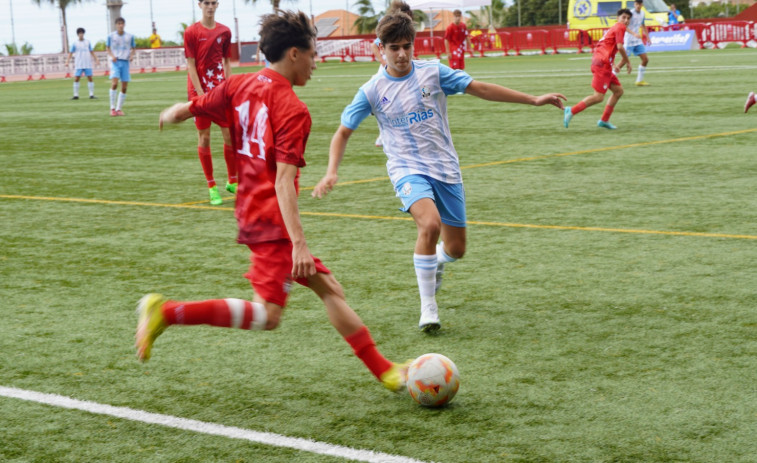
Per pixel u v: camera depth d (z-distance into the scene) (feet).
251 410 12.23
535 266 19.62
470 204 26.91
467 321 16.05
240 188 12.03
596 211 25.29
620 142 39.58
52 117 64.54
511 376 13.23
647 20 138.82
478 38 156.15
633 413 11.71
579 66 99.04
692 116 48.32
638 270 18.99
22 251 22.65
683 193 27.48
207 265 20.77
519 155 36.94
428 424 11.55
